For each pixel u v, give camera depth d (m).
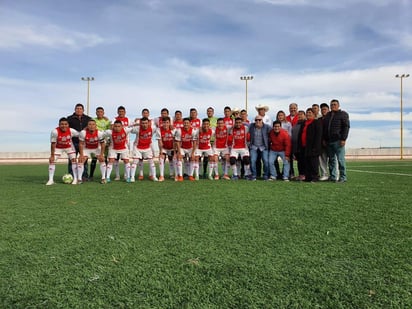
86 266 2.28
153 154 8.62
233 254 2.50
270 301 1.78
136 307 1.72
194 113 9.68
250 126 8.65
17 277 2.10
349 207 4.29
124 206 4.45
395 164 17.62
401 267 2.22
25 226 3.35
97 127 8.88
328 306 1.72
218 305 1.74
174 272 2.17
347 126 7.54
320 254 2.49
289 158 8.38
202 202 4.72
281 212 3.97
